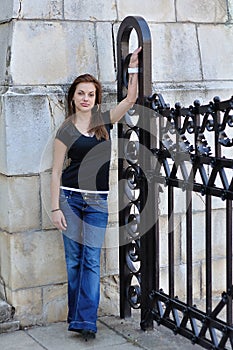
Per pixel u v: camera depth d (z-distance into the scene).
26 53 4.71
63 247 4.90
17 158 4.69
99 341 4.60
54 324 4.91
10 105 4.64
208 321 4.14
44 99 4.73
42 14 4.75
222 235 5.43
